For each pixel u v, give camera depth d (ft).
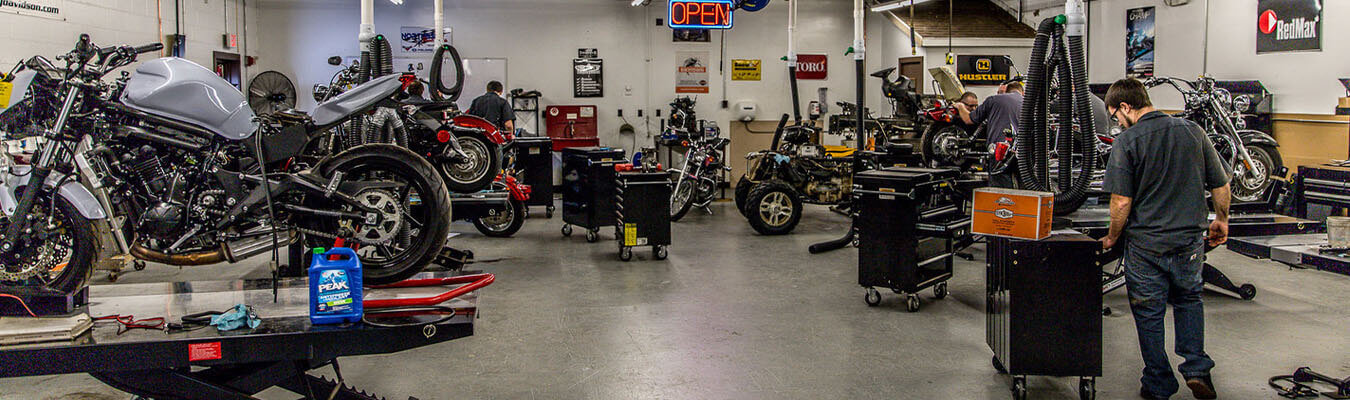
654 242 21.67
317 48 38.52
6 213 11.80
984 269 20.44
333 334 8.02
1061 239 11.16
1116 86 11.66
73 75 11.53
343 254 8.32
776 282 19.11
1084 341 11.15
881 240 16.29
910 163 23.16
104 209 11.99
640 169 22.74
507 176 24.97
